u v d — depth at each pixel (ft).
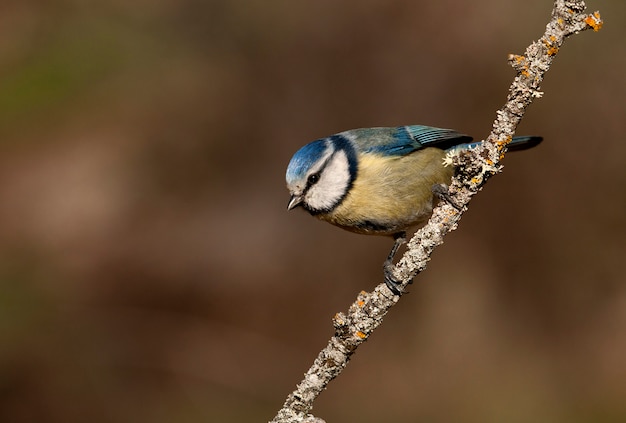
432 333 39.47
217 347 41.32
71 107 47.75
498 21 44.60
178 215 45.70
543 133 41.45
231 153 46.98
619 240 39.52
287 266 43.60
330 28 47.34
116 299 43.09
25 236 44.37
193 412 38.60
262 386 39.78
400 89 45.11
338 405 38.17
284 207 45.55
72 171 46.34
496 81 43.73
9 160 46.34
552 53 18.10
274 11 48.75
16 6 49.26
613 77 41.52
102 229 44.98
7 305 41.29
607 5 42.60
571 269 39.60
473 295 39.78
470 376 37.99
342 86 46.32
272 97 47.52
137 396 39.42
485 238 40.78
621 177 40.19
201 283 43.55
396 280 19.26
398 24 46.06
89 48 48.83
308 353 40.93
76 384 39.37
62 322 41.37
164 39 49.83
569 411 36.45
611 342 37.93
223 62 48.98
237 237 45.09
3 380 38.99
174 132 47.55
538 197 40.70
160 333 41.88
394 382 38.42
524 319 39.32
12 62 47.83
